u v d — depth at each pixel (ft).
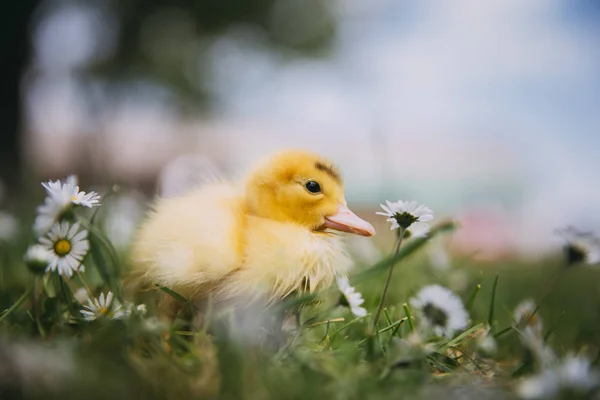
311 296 1.15
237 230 1.24
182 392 0.87
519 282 2.08
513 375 1.03
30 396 0.82
